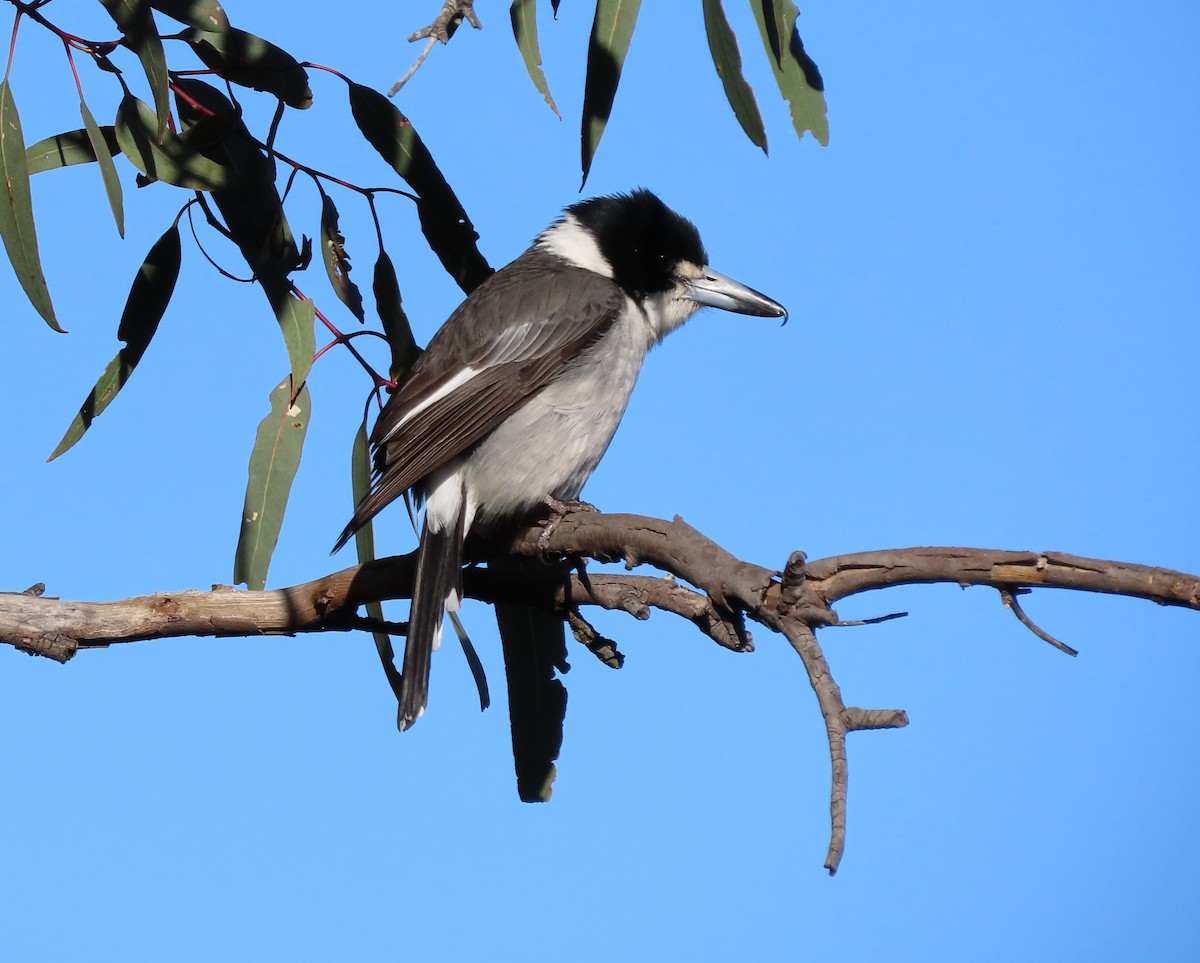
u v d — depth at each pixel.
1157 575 5.25
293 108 9.44
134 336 9.37
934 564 5.59
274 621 8.49
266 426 9.12
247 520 9.05
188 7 8.58
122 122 8.80
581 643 8.27
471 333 9.49
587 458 9.71
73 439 9.27
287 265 9.36
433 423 9.10
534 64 8.86
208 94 9.77
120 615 8.36
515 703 9.38
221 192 9.26
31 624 8.21
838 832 4.91
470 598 8.70
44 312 8.26
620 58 8.38
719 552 6.36
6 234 8.21
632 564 7.09
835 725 5.20
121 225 8.24
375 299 9.77
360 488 9.75
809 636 5.63
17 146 8.18
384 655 9.22
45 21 8.48
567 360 9.55
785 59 8.20
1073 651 5.43
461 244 10.05
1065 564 5.39
